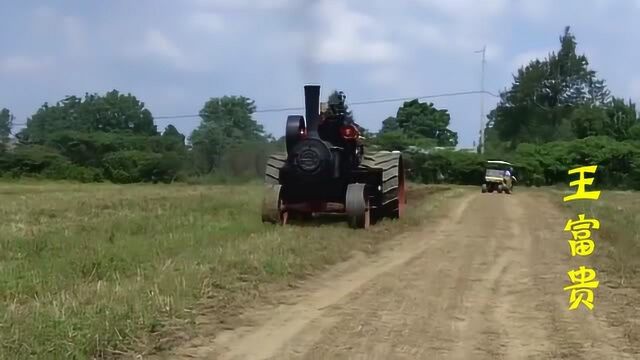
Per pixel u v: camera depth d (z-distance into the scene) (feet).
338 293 28.71
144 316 21.90
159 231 43.55
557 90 291.58
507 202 87.20
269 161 51.34
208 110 231.71
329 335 22.33
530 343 21.74
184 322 22.56
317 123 49.73
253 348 20.81
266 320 24.06
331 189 49.70
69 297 24.02
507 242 45.29
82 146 203.31
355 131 49.75
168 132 272.72
